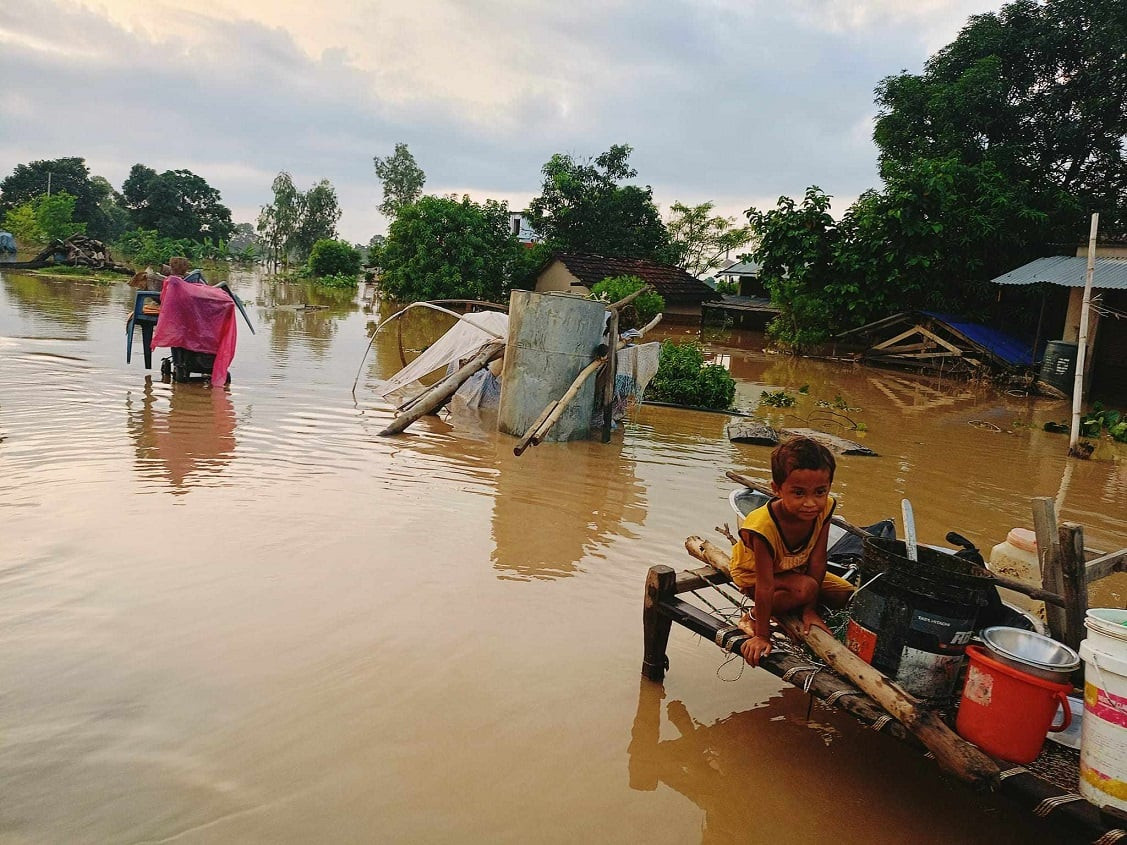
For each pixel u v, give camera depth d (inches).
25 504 242.2
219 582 199.8
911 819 137.4
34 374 447.2
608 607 208.5
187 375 469.1
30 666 156.5
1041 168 1046.4
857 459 428.5
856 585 172.6
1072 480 424.8
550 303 400.5
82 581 194.2
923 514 330.0
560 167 1704.0
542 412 386.3
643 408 545.3
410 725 148.3
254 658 165.9
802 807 137.9
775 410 587.2
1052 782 121.1
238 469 298.5
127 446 317.4
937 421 594.2
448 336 518.3
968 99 1037.2
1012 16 1080.2
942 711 140.3
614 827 127.5
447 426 421.4
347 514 258.8
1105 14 989.8
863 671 135.7
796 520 151.0
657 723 158.9
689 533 274.1
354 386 500.4
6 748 132.0
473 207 1480.1
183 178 3528.5
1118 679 110.9
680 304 1510.8
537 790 134.1
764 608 150.1
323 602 194.1
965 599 135.0
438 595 204.5
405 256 1443.2
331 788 129.0
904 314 950.4
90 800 121.4
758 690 176.7
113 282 1279.5
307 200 2844.5
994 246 960.3
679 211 2049.7
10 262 1457.9
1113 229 947.3
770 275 1093.1
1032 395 794.8
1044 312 890.7
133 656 163.0
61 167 3312.0
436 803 128.0
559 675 172.2
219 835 116.3
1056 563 163.6
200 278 494.0
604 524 276.2
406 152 2511.1
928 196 968.3
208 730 141.0
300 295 1456.7
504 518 271.6
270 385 485.1
